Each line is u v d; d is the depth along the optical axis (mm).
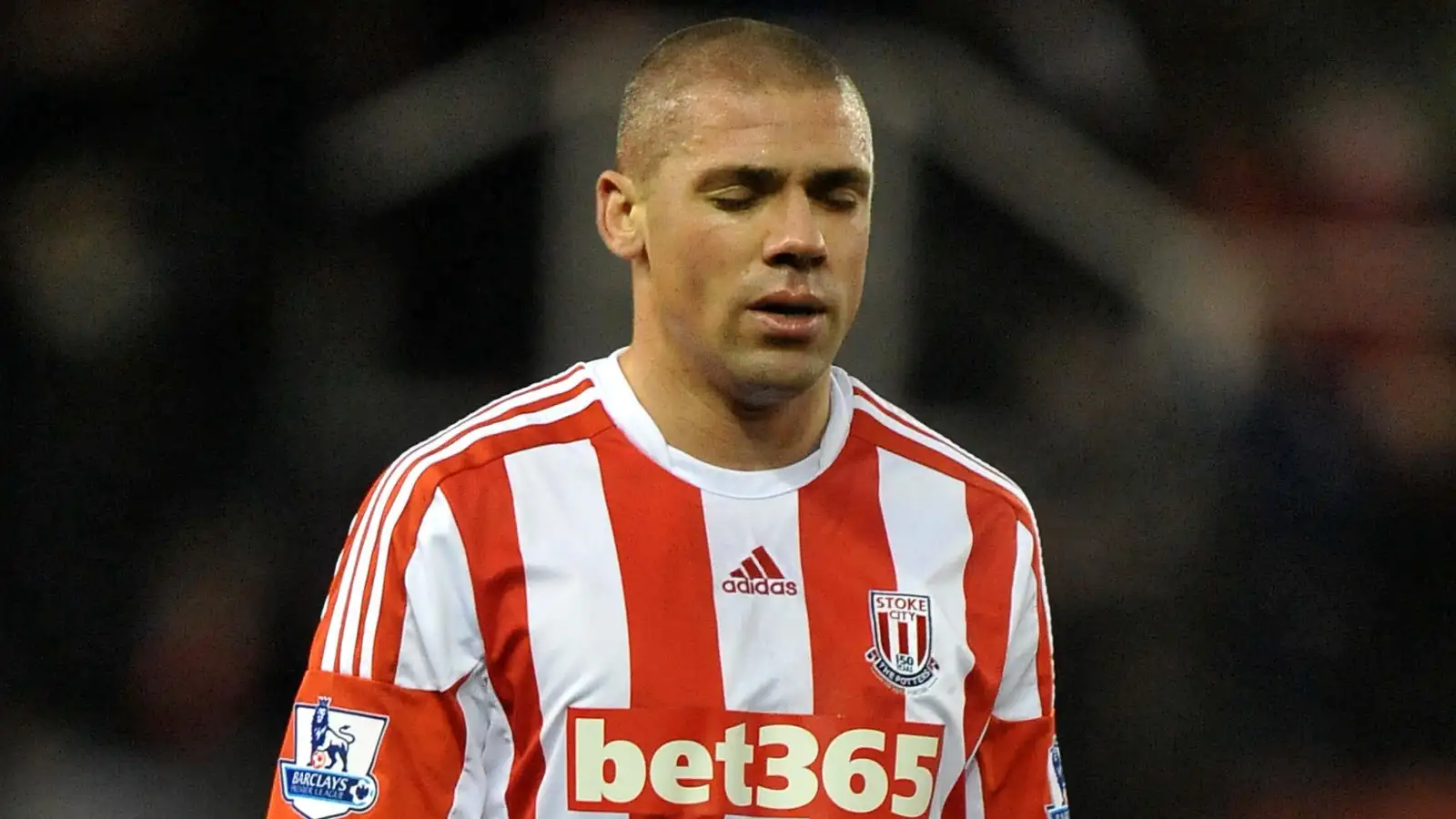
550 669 7625
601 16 16641
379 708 7625
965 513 8461
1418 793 15844
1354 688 16188
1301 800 15758
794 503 8141
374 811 7582
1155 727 15891
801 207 7441
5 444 16031
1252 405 16906
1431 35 18000
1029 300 17062
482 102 16594
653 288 7926
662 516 7949
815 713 7812
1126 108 17609
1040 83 17438
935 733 7957
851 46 17016
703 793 7617
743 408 8008
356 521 8203
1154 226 17359
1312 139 17906
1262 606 16344
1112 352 17000
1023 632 8508
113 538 15922
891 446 8539
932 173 17047
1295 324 17312
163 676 15570
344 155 16625
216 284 16422
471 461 7895
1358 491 16766
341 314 16438
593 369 8422
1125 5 17750
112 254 16422
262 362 16359
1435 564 16469
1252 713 16047
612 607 7723
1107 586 16219
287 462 16156
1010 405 16812
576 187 16375
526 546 7754
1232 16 17891
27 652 15586
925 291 17031
